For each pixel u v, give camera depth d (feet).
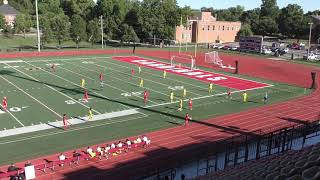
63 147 89.20
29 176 73.92
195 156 86.43
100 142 92.73
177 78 169.89
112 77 166.20
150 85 153.38
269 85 164.86
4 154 84.23
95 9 347.77
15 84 147.02
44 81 153.69
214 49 294.05
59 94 134.31
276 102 135.64
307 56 251.60
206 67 203.31
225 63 222.69
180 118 113.29
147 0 319.06
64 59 213.66
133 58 225.76
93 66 192.95
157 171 76.18
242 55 264.11
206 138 97.45
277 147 84.48
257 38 274.36
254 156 84.12
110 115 113.29
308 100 140.56
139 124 106.73
